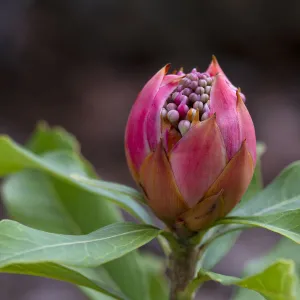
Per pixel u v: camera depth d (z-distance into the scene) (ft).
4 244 2.21
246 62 10.20
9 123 8.11
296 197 2.49
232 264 5.23
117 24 10.21
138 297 2.73
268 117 8.19
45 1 10.00
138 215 2.54
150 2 10.30
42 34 9.73
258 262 2.75
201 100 2.31
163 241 2.51
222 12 10.32
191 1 10.36
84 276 2.39
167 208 2.35
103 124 8.18
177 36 10.37
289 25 10.25
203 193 2.32
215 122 2.28
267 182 6.66
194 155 2.29
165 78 2.33
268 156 7.17
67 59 9.74
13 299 5.10
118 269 2.75
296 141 7.52
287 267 2.12
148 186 2.34
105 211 2.84
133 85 9.37
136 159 2.35
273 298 2.17
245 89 9.27
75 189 2.86
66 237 2.27
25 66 9.36
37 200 2.86
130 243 2.28
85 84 9.25
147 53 10.26
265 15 10.28
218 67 2.40
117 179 6.86
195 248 2.44
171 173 2.31
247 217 2.36
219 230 2.48
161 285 2.96
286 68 10.05
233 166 2.30
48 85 9.18
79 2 10.09
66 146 2.96
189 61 10.19
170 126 2.31
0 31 9.33
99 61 9.97
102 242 2.27
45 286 5.29
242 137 2.31
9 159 2.66
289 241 2.76
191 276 2.45
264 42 10.34
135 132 2.35
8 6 9.53
